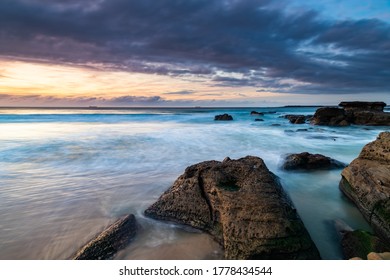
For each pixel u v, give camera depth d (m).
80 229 6.52
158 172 11.12
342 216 7.30
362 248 5.23
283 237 5.12
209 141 19.09
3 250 5.70
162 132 24.52
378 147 8.35
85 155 14.17
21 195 8.48
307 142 18.67
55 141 18.44
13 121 35.47
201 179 7.09
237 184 6.75
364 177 7.68
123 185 9.47
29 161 12.80
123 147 16.55
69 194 8.60
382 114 30.41
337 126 29.95
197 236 6.23
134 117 46.84
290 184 9.72
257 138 20.59
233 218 5.56
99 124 33.25
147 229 6.48
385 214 6.21
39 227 6.57
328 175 10.60
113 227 6.11
